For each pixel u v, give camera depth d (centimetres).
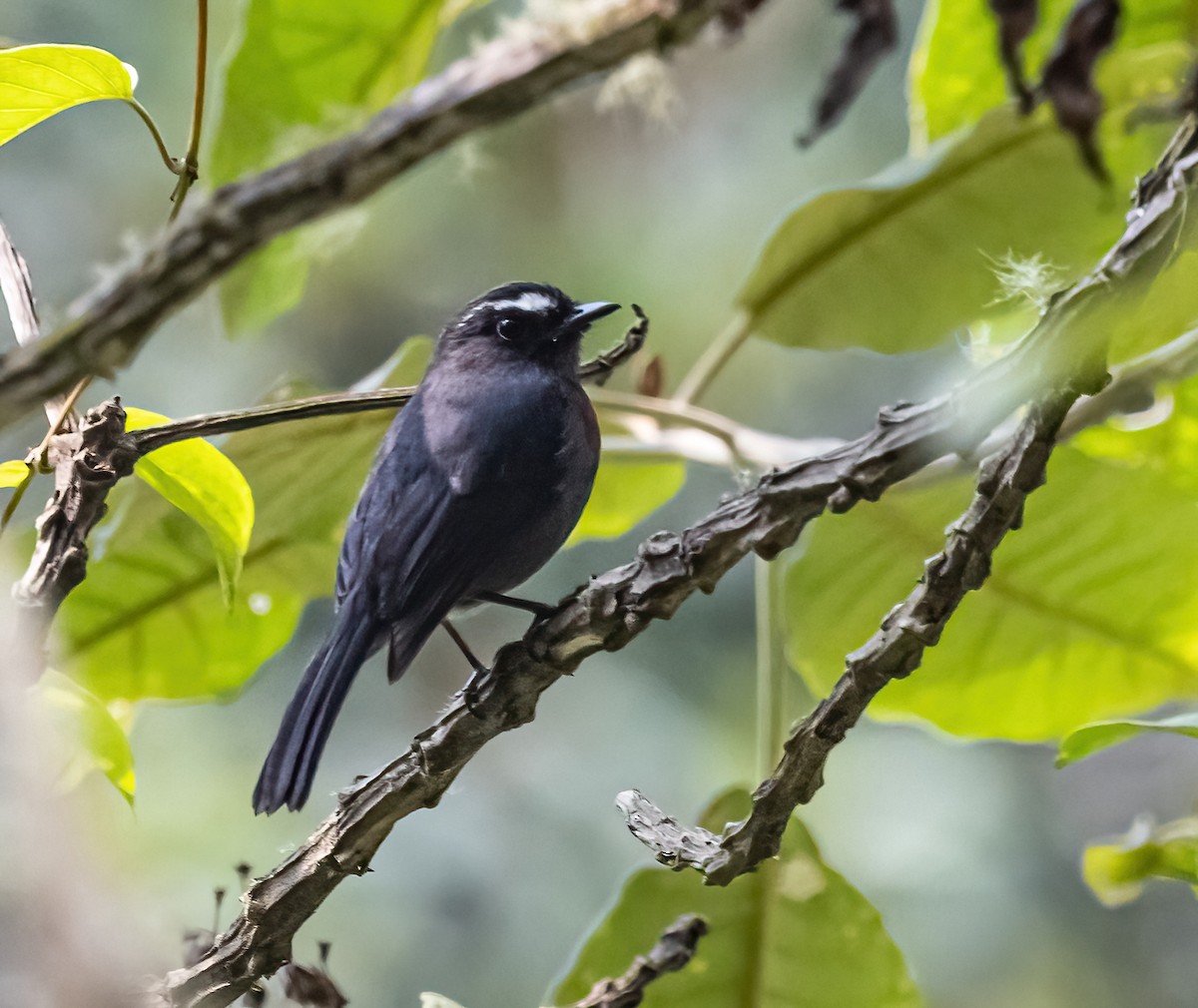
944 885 1136
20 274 470
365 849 458
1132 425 642
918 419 415
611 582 440
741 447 642
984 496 400
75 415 452
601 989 491
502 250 1245
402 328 1248
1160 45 640
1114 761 1225
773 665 602
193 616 688
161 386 1211
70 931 291
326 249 672
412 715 1285
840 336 683
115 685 695
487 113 460
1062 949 1127
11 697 332
